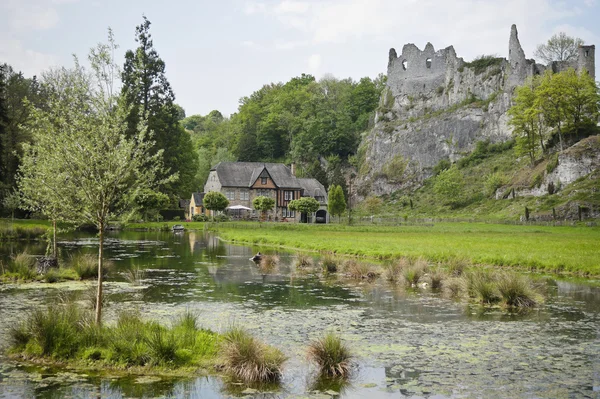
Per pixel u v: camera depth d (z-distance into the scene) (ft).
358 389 41.29
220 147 557.33
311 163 513.04
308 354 47.29
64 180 50.70
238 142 552.00
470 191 369.09
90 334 48.65
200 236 227.81
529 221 266.77
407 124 466.29
